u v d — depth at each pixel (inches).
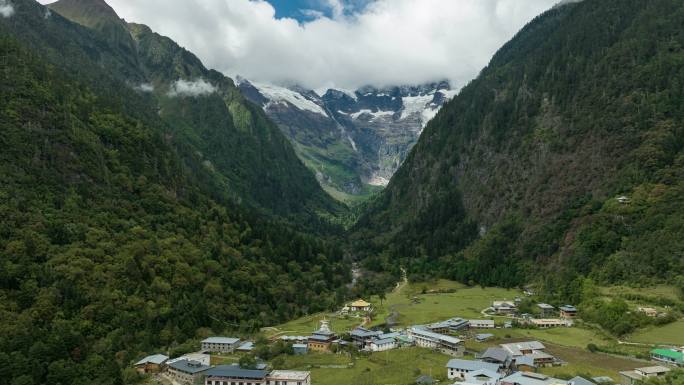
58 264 6919.3
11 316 5885.8
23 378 5142.7
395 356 6624.0
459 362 5876.0
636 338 6884.8
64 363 5590.6
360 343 7126.0
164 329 7052.2
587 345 6761.8
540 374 5487.2
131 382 5807.1
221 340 6978.4
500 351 6161.4
